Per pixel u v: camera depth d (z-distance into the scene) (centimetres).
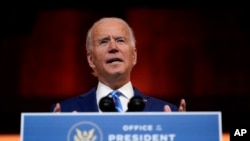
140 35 1305
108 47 473
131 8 1305
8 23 1298
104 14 1309
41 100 1304
